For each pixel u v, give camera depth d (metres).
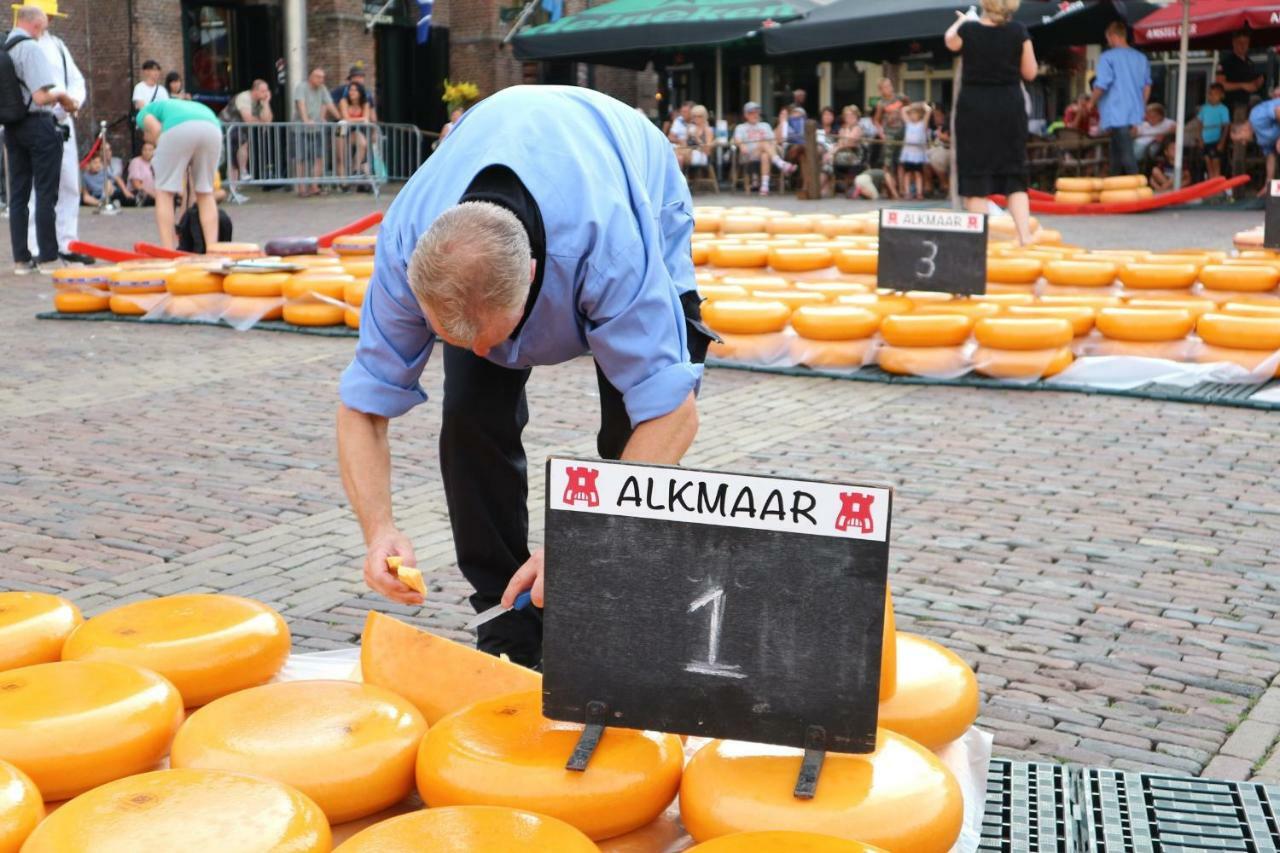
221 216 11.27
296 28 21.02
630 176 2.40
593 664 1.98
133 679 2.10
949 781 1.93
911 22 16.19
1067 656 3.40
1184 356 6.61
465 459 2.82
